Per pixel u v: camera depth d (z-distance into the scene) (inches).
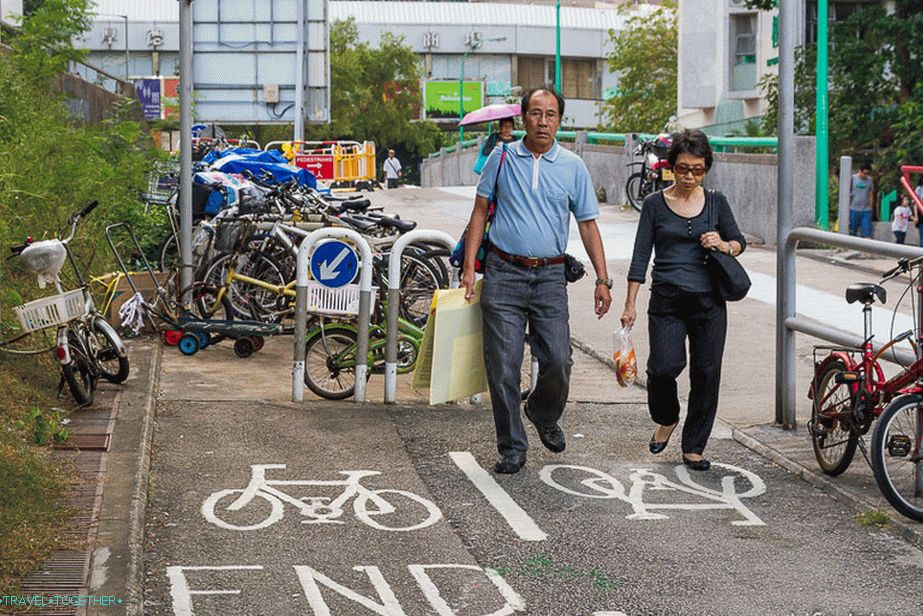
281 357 508.7
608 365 511.8
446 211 1176.8
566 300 352.5
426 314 504.7
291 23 999.6
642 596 259.9
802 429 399.2
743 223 1086.4
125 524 285.3
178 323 499.8
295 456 360.2
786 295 394.3
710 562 281.3
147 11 2942.9
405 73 3120.1
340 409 416.2
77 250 553.0
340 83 3034.0
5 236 449.7
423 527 302.2
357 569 272.7
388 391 423.5
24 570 254.4
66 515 289.9
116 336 414.0
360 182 1439.5
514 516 312.2
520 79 3831.2
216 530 296.5
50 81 675.4
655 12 2588.6
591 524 307.1
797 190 1045.2
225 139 1099.9
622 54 2598.4
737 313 630.5
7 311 440.8
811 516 316.8
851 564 281.1
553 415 360.8
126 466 332.5
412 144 3184.1
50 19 674.2
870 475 346.0
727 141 1137.4
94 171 577.9
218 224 517.3
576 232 999.6
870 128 1285.7
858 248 346.6
